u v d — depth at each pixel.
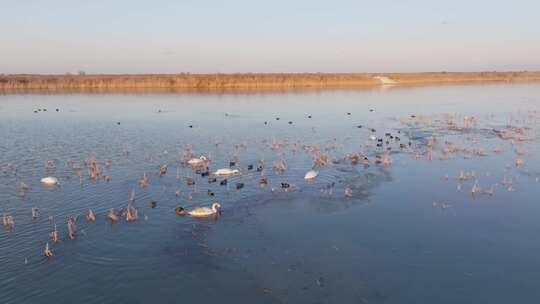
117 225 27.09
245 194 32.91
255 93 125.56
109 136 56.19
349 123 67.44
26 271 21.61
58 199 31.56
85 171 38.81
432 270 22.14
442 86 158.50
